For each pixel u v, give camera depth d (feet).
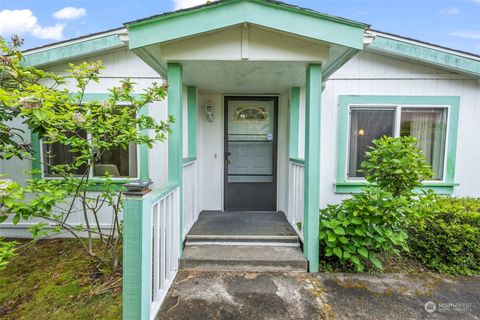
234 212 13.76
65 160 12.53
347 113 12.73
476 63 11.69
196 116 12.37
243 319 6.42
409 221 9.34
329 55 8.28
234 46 7.94
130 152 12.72
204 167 14.11
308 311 6.73
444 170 12.67
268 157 14.05
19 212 6.72
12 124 12.23
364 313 6.68
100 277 8.77
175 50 7.95
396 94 12.64
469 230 8.84
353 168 13.01
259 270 8.77
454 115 12.55
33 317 6.88
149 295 5.92
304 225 9.09
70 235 12.70
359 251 8.54
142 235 5.57
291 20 7.41
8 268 9.51
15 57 8.59
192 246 9.83
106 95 12.57
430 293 7.62
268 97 13.80
